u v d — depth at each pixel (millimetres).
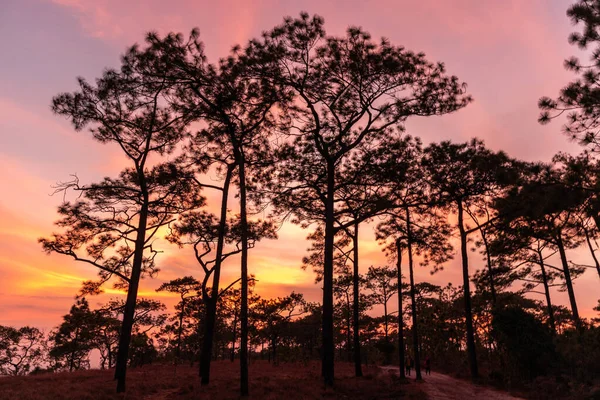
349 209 24953
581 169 12344
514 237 23969
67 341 49344
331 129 23641
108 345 49469
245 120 23266
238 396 16125
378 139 23281
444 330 50469
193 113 22469
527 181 13500
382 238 30750
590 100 12336
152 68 19719
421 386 20812
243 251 18547
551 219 16266
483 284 31188
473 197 22984
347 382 21000
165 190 23516
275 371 29953
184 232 19328
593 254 27156
